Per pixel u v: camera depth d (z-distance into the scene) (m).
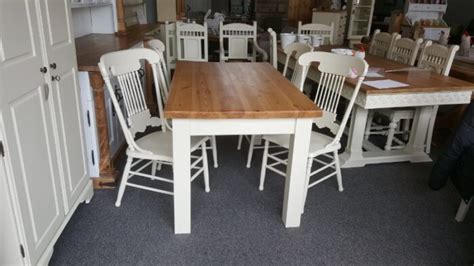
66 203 1.87
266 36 5.57
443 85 2.51
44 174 1.62
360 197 2.46
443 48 2.88
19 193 1.40
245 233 2.04
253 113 1.71
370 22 6.72
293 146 1.89
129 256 1.83
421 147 3.02
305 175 1.99
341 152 3.10
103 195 2.37
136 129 2.17
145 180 2.57
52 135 1.70
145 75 3.56
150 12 5.83
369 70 2.93
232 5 9.52
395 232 2.10
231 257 1.85
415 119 2.96
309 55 2.37
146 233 2.01
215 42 5.41
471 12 7.99
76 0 2.54
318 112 1.76
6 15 1.29
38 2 1.54
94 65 2.18
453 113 3.43
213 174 2.71
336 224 2.15
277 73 2.60
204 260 1.82
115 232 2.01
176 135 1.78
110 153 2.52
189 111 1.69
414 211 2.32
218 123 1.77
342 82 2.24
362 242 2.00
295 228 2.10
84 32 3.58
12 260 1.41
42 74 1.58
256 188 2.53
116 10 3.72
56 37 1.73
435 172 2.29
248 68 2.76
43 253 1.60
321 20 6.15
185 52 4.42
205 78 2.38
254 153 3.08
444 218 2.26
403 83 2.55
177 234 2.01
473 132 2.06
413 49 3.28
